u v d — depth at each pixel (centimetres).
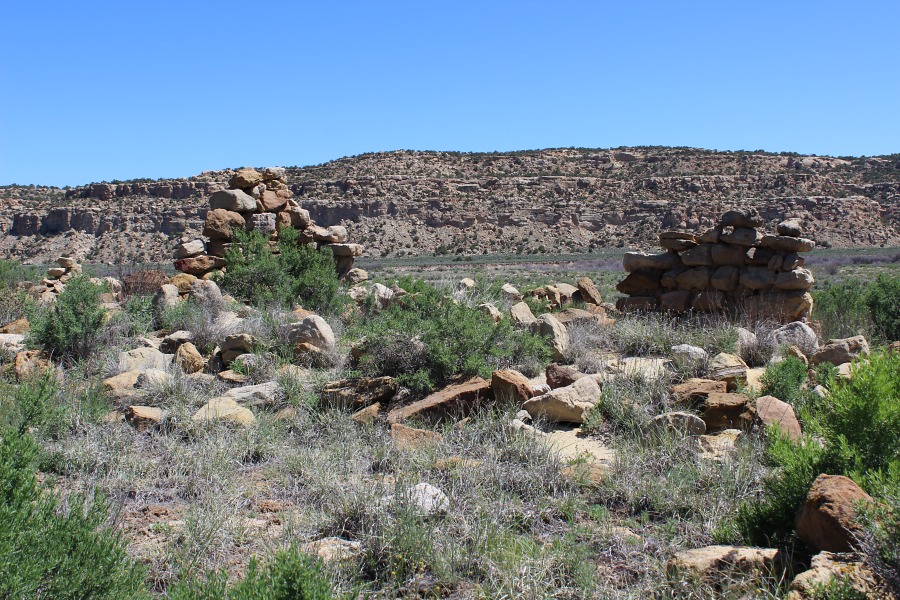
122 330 1131
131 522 512
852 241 8338
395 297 1338
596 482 580
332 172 10894
